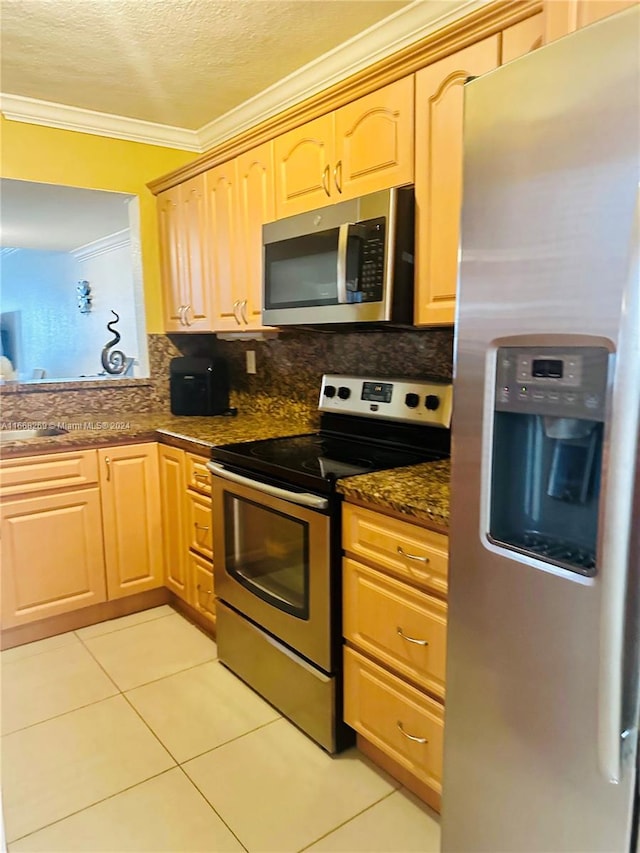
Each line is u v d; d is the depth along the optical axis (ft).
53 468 8.22
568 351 3.01
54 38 6.98
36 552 8.22
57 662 7.83
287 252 7.06
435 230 5.58
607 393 2.82
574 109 2.86
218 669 7.66
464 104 3.39
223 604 7.57
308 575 5.95
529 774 3.50
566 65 2.88
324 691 5.95
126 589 9.11
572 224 2.91
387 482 5.40
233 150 8.14
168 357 10.93
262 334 9.15
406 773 5.58
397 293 5.83
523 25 4.66
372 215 5.86
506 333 3.28
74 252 16.85
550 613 3.24
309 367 9.00
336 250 6.31
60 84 8.33
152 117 9.73
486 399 3.43
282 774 5.77
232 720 6.61
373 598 5.40
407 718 5.19
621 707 2.90
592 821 3.19
